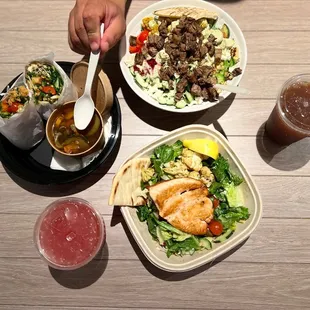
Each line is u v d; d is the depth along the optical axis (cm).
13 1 56
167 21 51
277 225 49
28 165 50
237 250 48
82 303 48
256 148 52
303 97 46
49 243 46
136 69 51
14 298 48
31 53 55
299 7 55
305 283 47
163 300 48
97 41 45
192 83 49
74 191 51
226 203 47
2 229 50
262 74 53
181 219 46
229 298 48
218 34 50
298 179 50
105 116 50
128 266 49
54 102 48
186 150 48
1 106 46
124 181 46
